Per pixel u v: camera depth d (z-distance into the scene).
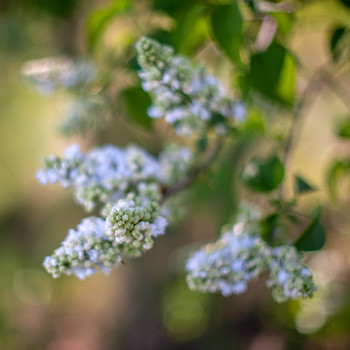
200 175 0.78
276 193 0.74
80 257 0.66
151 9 0.79
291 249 0.69
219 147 0.78
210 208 0.94
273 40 0.75
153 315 1.64
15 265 2.05
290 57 0.75
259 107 0.81
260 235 0.72
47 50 1.18
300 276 0.68
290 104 0.77
